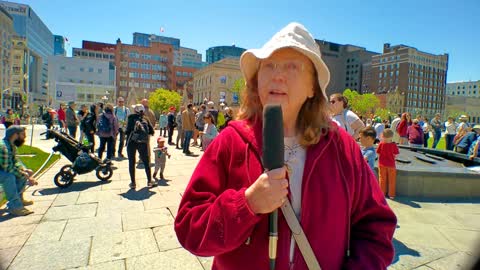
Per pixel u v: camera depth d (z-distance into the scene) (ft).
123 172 25.21
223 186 3.82
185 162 30.76
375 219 4.12
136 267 10.05
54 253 10.87
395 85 354.13
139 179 22.79
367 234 4.05
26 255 10.69
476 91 463.42
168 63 355.15
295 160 3.87
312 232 3.56
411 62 342.85
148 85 346.33
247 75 4.38
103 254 10.86
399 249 11.68
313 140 3.83
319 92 4.10
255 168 3.63
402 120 35.50
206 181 3.76
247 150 3.72
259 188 2.95
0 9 256.52
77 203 16.66
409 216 15.47
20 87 302.04
